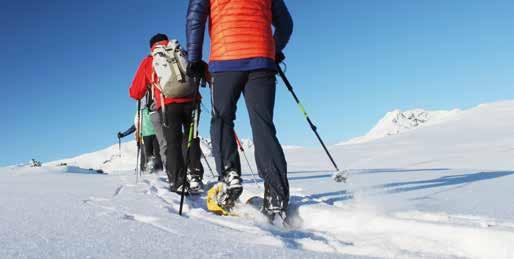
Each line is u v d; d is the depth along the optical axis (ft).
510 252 5.33
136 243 5.21
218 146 9.12
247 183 14.96
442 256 5.32
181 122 13.17
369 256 4.97
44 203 9.17
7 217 7.25
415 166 25.23
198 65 9.68
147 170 23.21
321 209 8.13
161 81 13.17
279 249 4.98
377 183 13.39
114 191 12.28
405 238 5.99
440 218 7.14
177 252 4.78
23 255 4.63
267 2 9.33
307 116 10.43
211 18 9.27
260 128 8.71
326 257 4.72
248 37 8.89
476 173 16.19
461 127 61.00
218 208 9.12
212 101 9.23
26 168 28.07
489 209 7.68
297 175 19.22
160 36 14.51
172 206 9.46
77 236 5.62
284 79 10.13
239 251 4.85
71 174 23.99
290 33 9.99
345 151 44.60
